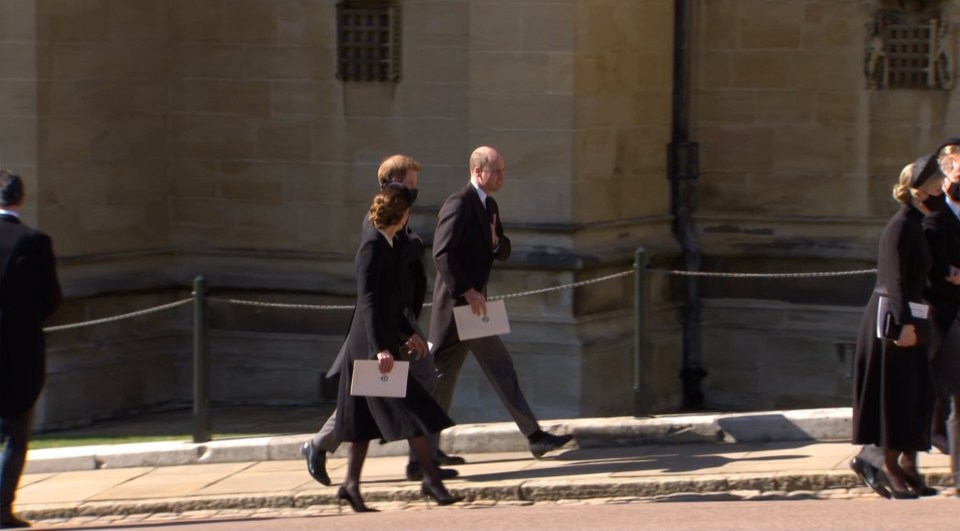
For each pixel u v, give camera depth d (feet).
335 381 176.76
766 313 173.58
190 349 181.37
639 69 168.55
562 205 159.94
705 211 175.52
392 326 107.04
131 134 176.45
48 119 166.20
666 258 173.06
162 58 179.93
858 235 170.40
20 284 108.99
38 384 109.81
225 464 131.44
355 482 110.52
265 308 179.52
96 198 172.24
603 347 163.22
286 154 178.29
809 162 171.53
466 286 116.78
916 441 105.09
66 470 132.67
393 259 107.14
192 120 180.65
